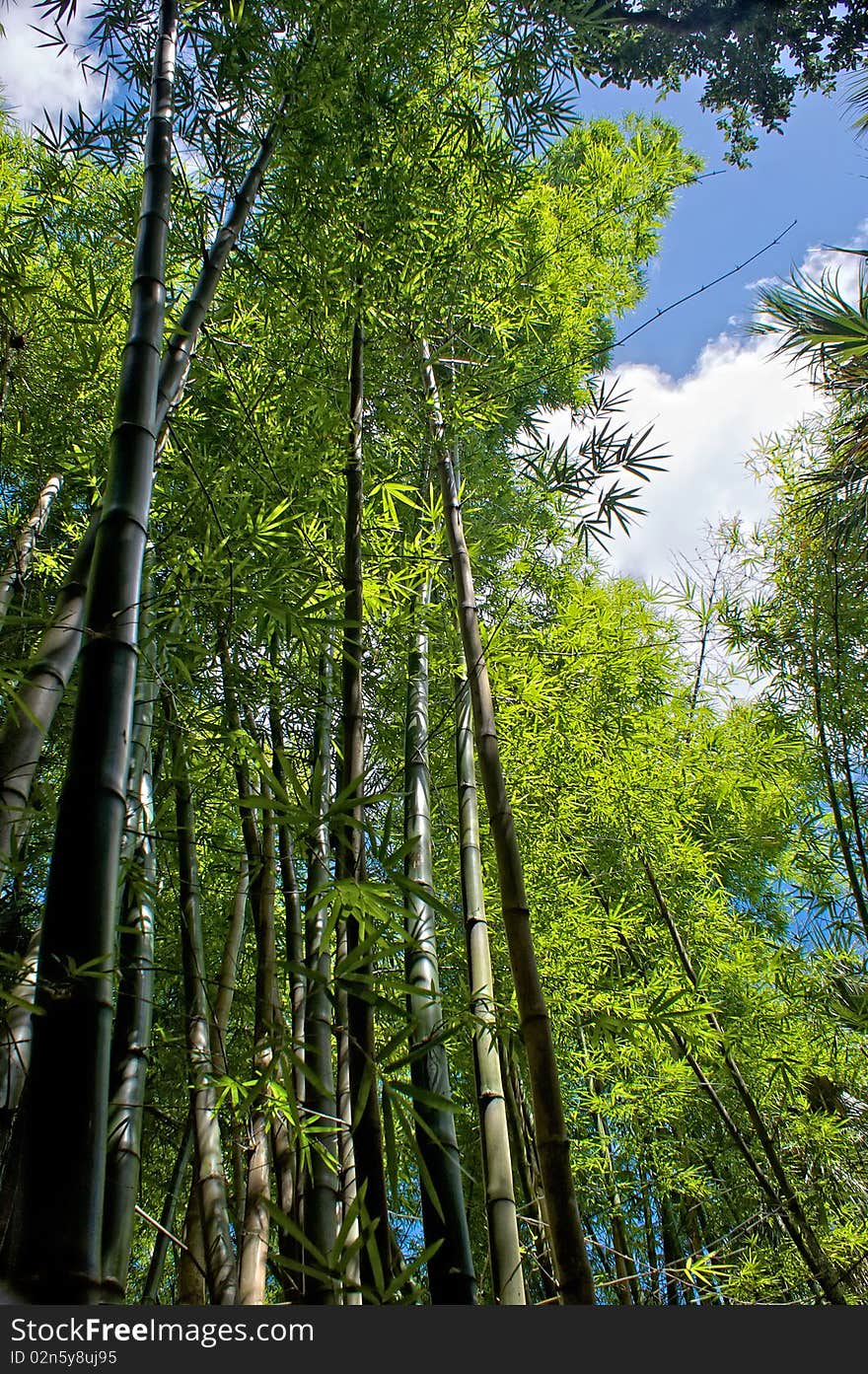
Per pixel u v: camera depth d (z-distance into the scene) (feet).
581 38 10.59
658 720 15.06
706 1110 14.28
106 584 4.79
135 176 12.54
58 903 4.03
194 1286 7.30
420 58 10.62
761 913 17.88
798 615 14.07
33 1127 3.64
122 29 9.37
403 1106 5.20
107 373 9.62
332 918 5.23
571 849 12.98
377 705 10.73
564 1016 11.73
